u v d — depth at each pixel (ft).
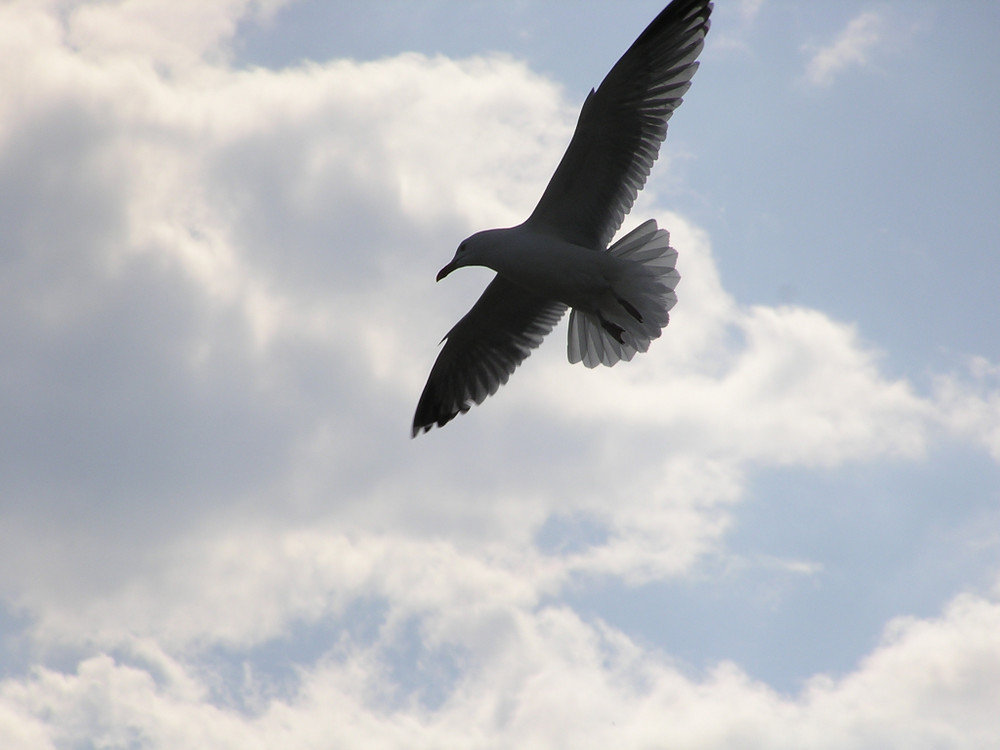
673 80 45.19
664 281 46.68
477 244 48.06
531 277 47.70
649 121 45.73
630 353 49.78
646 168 46.32
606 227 47.67
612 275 46.93
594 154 46.19
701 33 45.03
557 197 47.34
